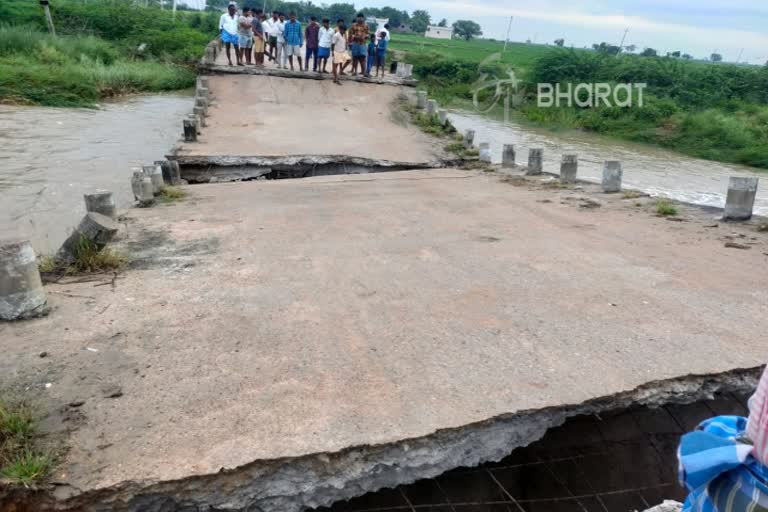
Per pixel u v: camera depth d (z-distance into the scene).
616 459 4.09
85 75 26.56
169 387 3.83
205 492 3.12
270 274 5.94
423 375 4.03
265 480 3.21
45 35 31.89
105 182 12.62
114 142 17.02
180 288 5.52
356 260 6.45
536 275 6.04
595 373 4.09
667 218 8.58
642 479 4.07
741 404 4.33
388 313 5.04
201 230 7.55
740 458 1.82
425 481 3.68
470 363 4.20
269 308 5.09
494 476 3.82
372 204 9.37
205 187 10.84
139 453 3.22
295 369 4.08
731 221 8.34
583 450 4.06
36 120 19.62
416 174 12.66
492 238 7.41
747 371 4.19
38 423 3.44
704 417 4.29
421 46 61.53
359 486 3.39
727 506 1.88
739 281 5.93
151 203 9.05
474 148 15.16
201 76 19.78
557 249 6.96
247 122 16.34
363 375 4.02
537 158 12.28
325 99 19.72
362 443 3.32
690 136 25.80
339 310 5.08
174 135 18.64
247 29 20.81
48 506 2.96
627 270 6.23
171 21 41.91
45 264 5.94
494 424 3.58
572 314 5.08
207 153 12.41
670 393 4.01
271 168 12.55
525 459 3.93
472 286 5.71
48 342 4.41
